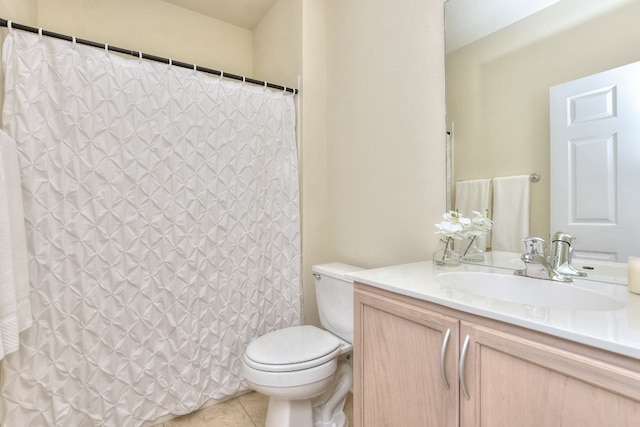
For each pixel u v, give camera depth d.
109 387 1.40
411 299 0.89
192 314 1.61
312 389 1.28
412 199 1.46
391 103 1.55
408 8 1.46
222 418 1.58
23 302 1.16
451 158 1.30
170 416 1.56
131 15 2.01
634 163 0.86
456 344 0.77
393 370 0.95
